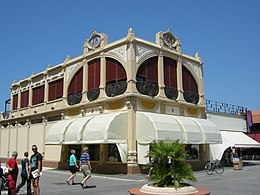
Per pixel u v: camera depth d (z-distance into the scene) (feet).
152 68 90.99
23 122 130.82
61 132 92.22
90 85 96.07
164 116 86.17
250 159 168.35
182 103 96.07
